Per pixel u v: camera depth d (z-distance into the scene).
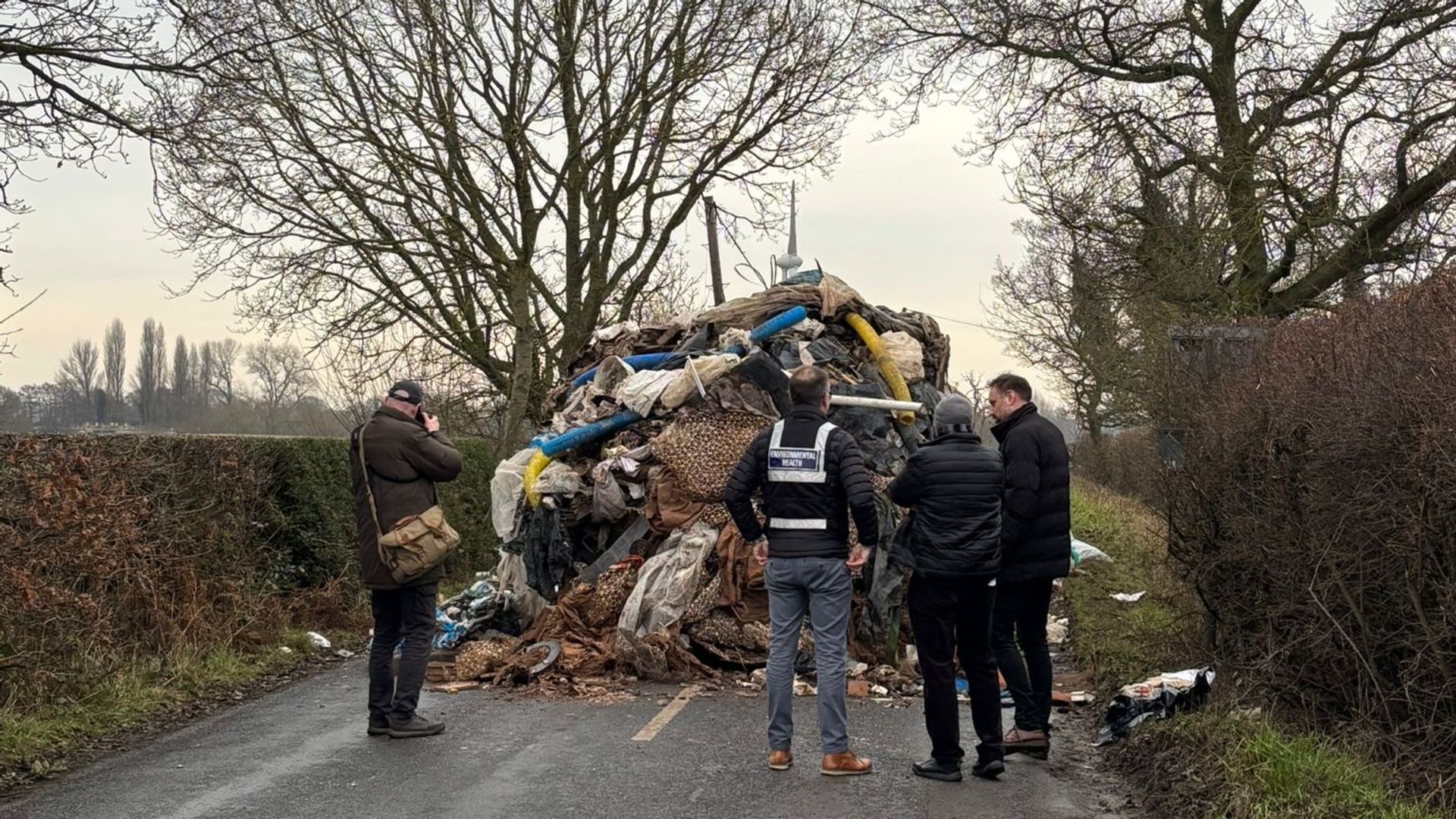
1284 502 5.88
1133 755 6.21
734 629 8.68
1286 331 7.39
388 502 6.95
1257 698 6.15
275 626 9.90
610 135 17.05
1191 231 15.35
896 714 7.52
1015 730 6.44
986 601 5.96
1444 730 4.94
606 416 10.13
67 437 7.64
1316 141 13.90
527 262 16.91
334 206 16.22
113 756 6.48
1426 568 4.95
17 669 6.85
